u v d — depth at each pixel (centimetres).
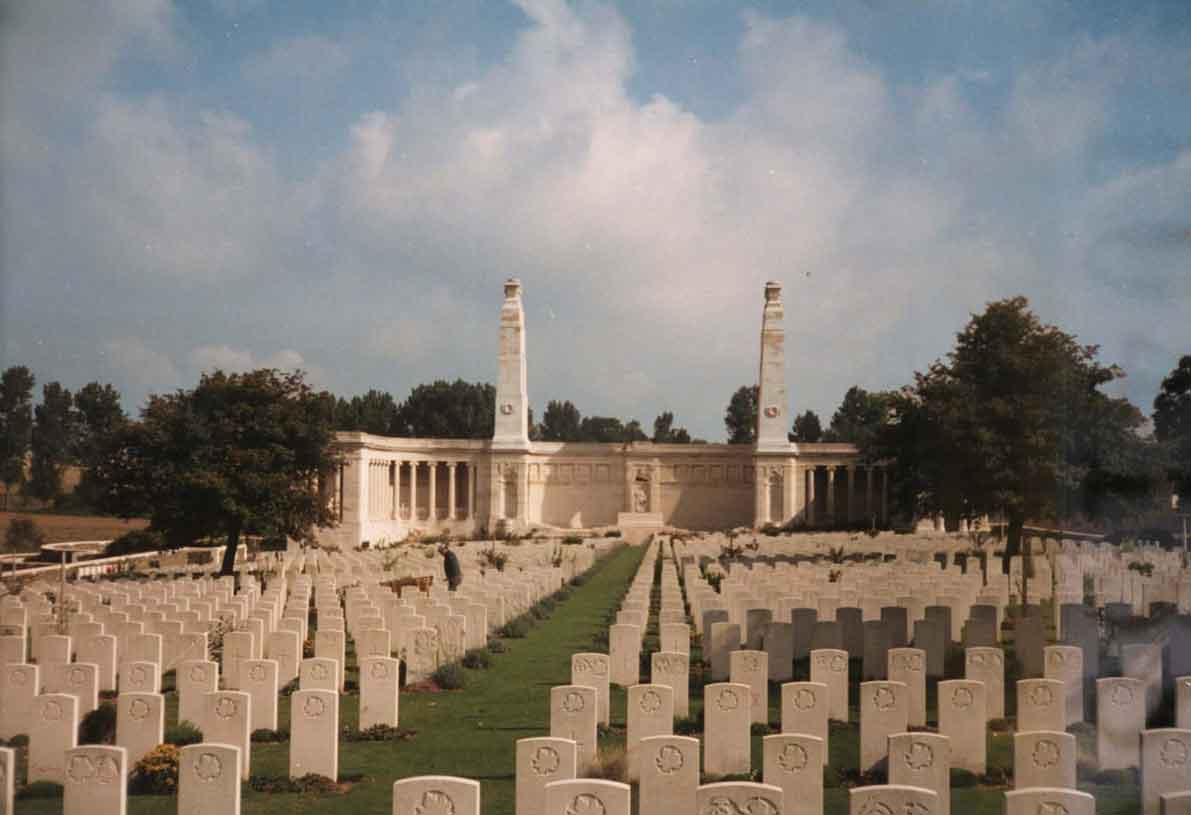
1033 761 1731
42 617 3369
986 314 5291
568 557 7125
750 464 13925
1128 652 2003
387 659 2383
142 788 1936
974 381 5322
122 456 6178
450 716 2588
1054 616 2508
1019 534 5219
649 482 13925
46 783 1995
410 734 2384
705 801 1400
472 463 13362
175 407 6203
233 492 5953
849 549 7412
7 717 2308
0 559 6550
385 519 12662
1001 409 4941
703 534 12031
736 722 2030
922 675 2325
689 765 1650
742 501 13912
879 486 13550
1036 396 4841
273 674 2325
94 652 2817
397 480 13212
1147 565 3925
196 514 6047
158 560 6712
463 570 5909
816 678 2433
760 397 13312
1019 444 4878
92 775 1647
